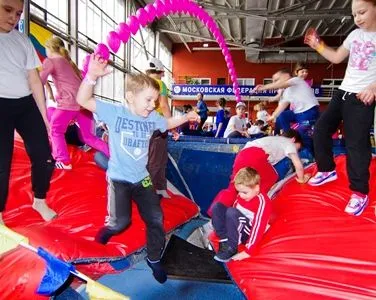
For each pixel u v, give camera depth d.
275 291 1.95
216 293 2.33
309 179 3.16
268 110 16.58
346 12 12.72
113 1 11.77
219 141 4.65
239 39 17.27
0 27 2.06
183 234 3.42
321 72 17.77
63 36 8.33
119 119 2.01
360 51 2.35
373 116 2.37
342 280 1.93
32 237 2.13
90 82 1.92
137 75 2.03
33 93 2.30
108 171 2.09
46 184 2.45
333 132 2.83
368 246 2.13
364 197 2.49
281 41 17.52
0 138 2.07
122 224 2.11
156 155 3.34
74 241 2.24
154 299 2.24
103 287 1.40
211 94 16.75
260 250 2.35
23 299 1.75
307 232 2.37
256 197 2.45
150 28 15.09
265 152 3.04
